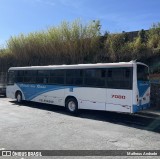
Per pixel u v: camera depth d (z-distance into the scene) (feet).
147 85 40.42
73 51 69.82
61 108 52.16
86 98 43.11
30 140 26.40
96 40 66.69
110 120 39.04
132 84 36.94
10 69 62.85
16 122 35.70
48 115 42.68
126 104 37.47
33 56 86.63
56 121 37.17
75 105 44.93
